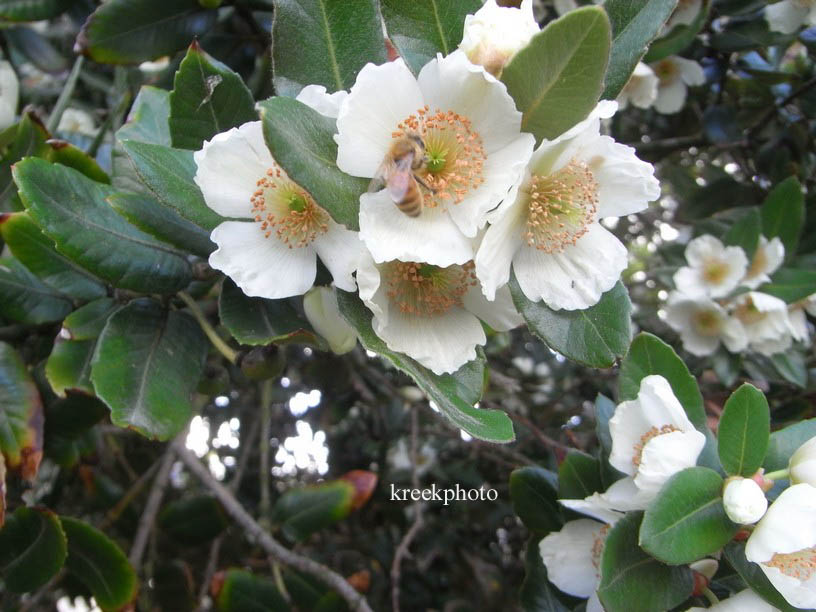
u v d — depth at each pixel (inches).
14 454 7.2
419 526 13.4
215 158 5.5
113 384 6.2
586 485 7.9
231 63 11.1
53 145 7.4
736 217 13.6
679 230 16.6
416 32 5.7
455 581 20.4
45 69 13.0
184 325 6.8
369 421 18.8
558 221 5.8
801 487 5.8
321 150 5.0
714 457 6.6
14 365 7.4
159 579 13.6
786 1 11.7
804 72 13.9
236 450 19.4
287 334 6.0
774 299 11.5
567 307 5.8
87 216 6.4
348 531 20.3
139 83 11.8
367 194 5.1
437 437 18.0
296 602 11.8
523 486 8.6
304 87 5.7
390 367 14.4
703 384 13.5
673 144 14.9
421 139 5.2
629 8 5.8
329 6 5.8
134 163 5.6
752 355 12.9
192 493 19.1
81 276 7.4
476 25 5.3
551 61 5.1
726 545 6.2
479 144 5.4
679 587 6.3
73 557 8.5
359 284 5.1
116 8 9.1
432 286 5.7
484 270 5.2
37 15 10.1
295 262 5.8
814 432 6.7
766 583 6.0
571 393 18.5
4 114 9.4
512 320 6.0
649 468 6.1
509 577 20.4
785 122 14.3
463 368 5.9
